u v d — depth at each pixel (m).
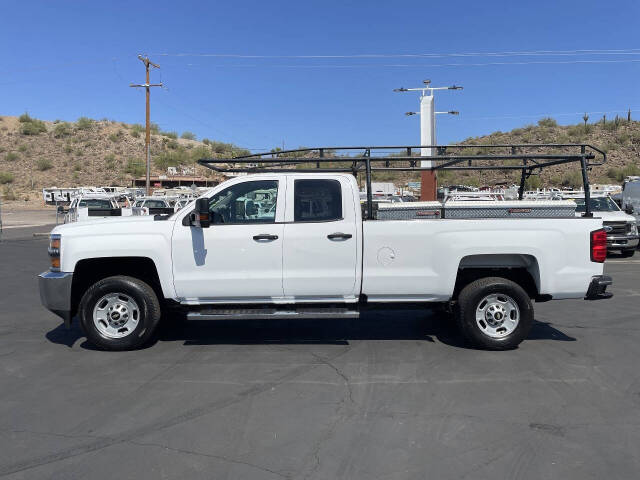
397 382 5.52
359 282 6.48
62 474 3.73
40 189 61.50
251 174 6.59
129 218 6.70
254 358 6.35
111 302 6.61
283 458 3.94
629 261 16.03
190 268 6.45
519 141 58.78
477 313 6.60
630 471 3.74
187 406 4.91
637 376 5.69
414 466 3.81
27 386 5.45
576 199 18.22
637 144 53.94
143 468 3.80
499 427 4.45
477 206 6.60
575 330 7.67
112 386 5.43
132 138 76.31
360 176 9.80
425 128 22.14
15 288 11.45
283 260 6.45
